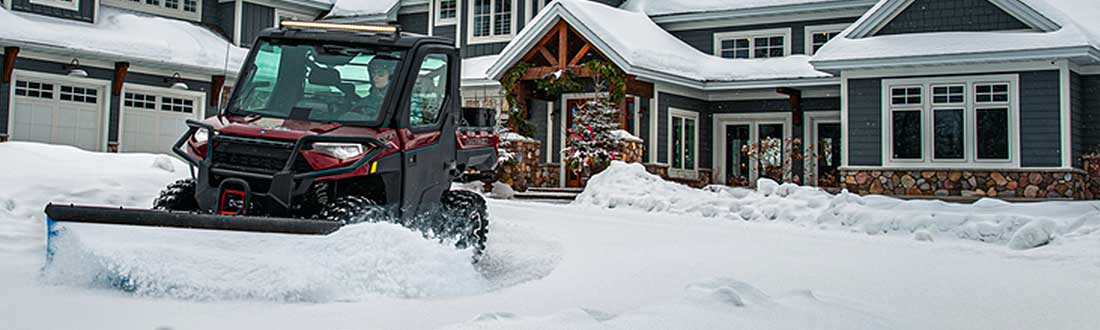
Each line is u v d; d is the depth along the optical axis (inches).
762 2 836.0
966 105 647.1
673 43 842.8
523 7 900.0
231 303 178.7
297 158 211.8
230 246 186.1
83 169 389.1
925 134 658.2
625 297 209.0
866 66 663.8
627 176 623.2
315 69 245.6
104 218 190.9
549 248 330.3
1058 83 619.8
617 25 784.9
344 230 188.7
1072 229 380.8
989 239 392.5
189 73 842.8
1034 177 624.4
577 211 538.3
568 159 733.3
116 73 781.9
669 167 788.0
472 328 151.9
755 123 842.2
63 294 181.0
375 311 172.9
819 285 236.8
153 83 817.5
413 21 997.8
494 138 300.8
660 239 370.0
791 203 498.6
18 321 154.8
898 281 249.0
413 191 235.0
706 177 846.5
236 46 915.4
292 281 182.5
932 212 430.0
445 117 257.4
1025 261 319.3
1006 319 195.2
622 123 743.1
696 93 832.3
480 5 928.3
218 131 219.5
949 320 191.5
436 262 197.0
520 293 210.5
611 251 319.6
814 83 761.0
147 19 847.1
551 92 768.3
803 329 167.8
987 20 660.1
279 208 205.5
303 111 238.2
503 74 791.7
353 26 250.5
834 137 812.6
